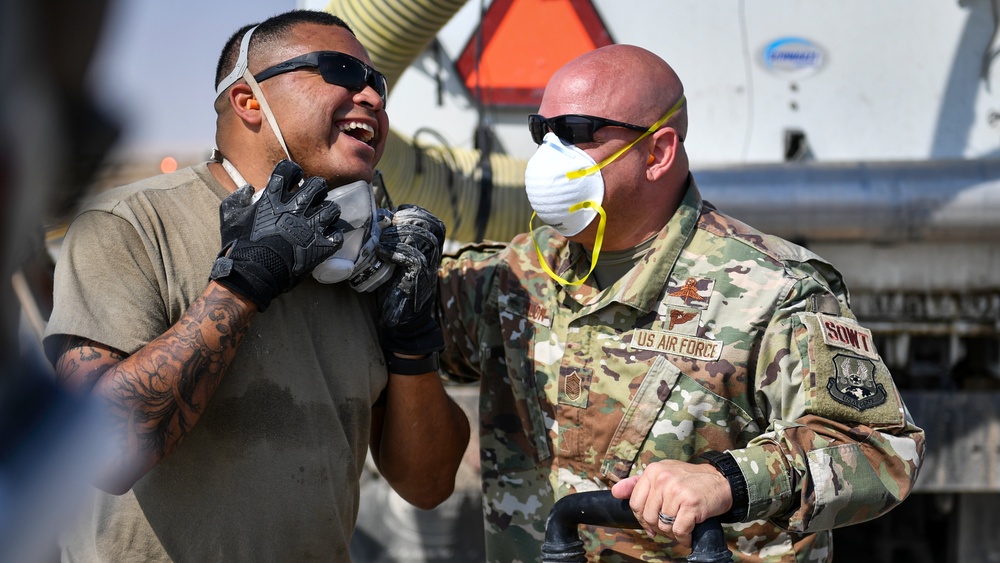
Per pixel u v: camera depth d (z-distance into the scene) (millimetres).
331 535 1576
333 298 1624
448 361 2062
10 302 458
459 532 3082
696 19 3215
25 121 378
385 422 1790
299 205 1419
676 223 1801
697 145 3234
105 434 556
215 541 1481
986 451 2926
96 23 365
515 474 1925
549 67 3236
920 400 2943
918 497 3467
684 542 1460
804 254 1792
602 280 1871
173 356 1345
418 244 1596
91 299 1395
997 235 2838
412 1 2584
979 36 3221
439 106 3266
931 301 3029
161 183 1535
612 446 1786
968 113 3232
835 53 3229
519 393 1888
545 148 1763
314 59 1505
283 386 1524
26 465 501
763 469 1514
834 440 1606
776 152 3229
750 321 1726
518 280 1926
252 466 1500
